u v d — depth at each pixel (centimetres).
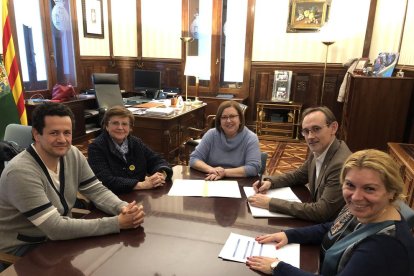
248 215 149
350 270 90
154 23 620
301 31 550
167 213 149
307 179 188
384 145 378
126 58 643
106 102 504
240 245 123
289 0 543
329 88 557
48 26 479
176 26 609
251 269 108
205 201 163
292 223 143
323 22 536
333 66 547
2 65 333
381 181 91
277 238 126
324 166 160
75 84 550
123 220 132
